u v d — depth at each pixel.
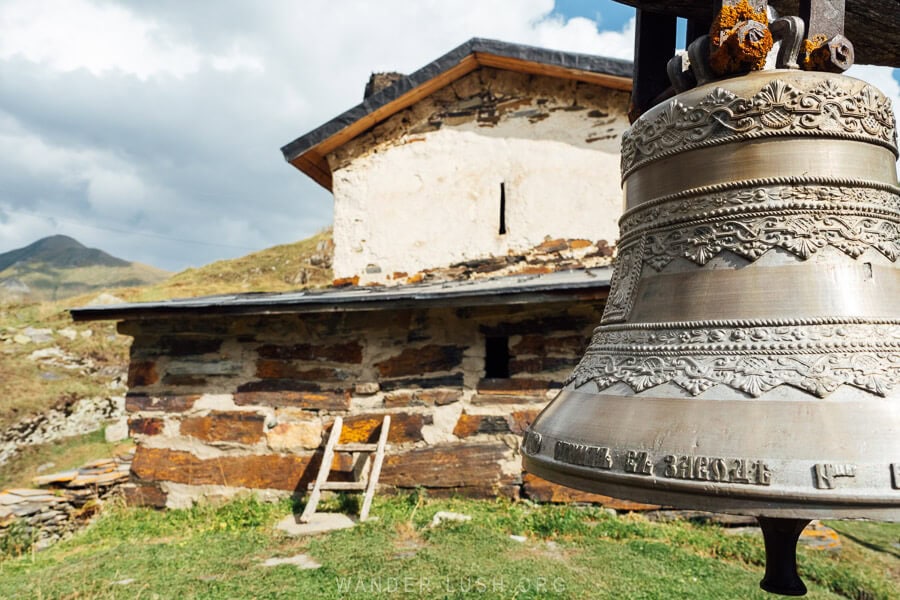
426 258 8.73
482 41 8.22
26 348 16.30
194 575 4.44
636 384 1.20
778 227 1.21
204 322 6.89
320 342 6.71
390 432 6.45
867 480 0.92
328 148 9.11
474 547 4.89
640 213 1.42
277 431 6.59
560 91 8.62
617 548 5.04
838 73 1.28
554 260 8.32
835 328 1.12
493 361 6.89
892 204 1.29
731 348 1.15
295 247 32.41
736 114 1.23
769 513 0.94
